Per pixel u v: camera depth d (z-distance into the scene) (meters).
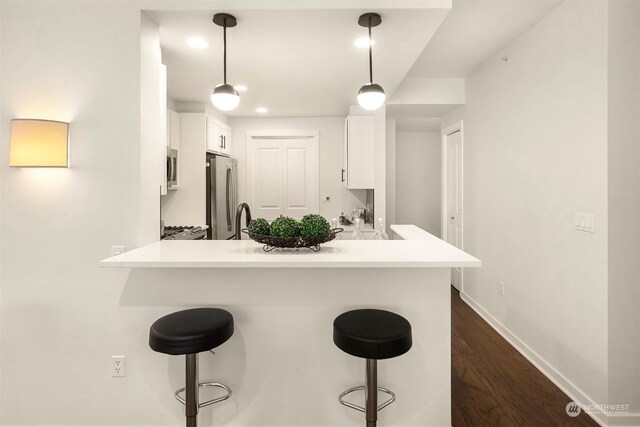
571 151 2.21
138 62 1.84
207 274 1.83
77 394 1.87
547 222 2.47
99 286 1.85
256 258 1.56
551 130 2.41
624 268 1.94
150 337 1.47
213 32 2.10
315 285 1.82
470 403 2.15
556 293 2.38
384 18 1.94
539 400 2.18
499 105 3.12
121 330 1.85
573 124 2.19
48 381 1.87
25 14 1.84
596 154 2.00
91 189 1.85
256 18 1.93
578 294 2.18
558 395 2.23
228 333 1.56
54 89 1.85
